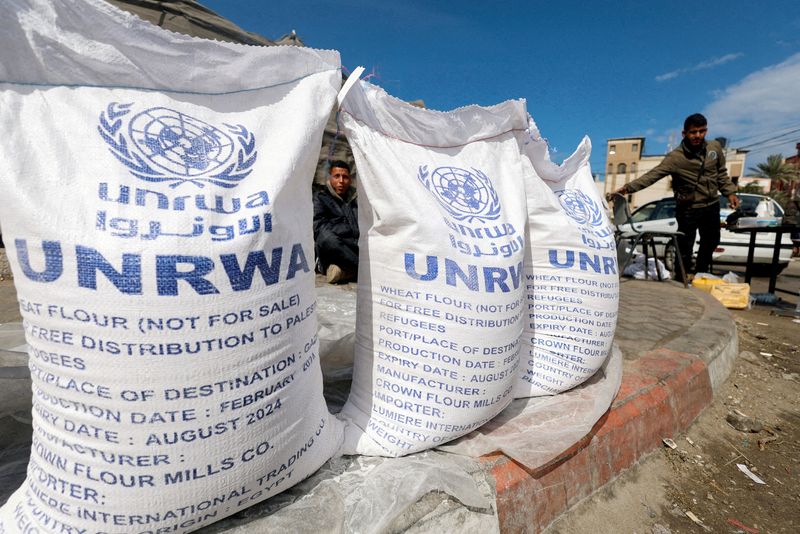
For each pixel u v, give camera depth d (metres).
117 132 0.77
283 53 0.95
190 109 0.86
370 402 1.22
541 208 1.50
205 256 0.76
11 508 0.88
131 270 0.71
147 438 0.76
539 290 1.52
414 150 1.23
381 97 1.16
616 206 4.81
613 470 1.53
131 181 0.75
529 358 1.55
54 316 0.72
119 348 0.72
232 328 0.79
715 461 1.77
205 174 0.81
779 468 1.76
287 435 0.92
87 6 0.75
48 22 0.74
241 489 0.87
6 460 1.12
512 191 1.35
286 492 1.02
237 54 0.90
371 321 1.20
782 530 1.43
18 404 1.20
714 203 4.56
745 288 4.27
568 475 1.37
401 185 1.11
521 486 1.23
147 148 0.78
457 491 1.10
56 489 0.78
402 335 1.14
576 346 1.54
